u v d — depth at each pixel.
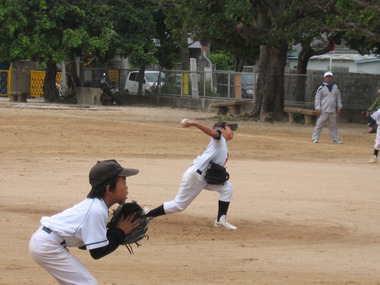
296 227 15.14
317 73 63.72
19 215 15.59
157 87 62.78
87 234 7.43
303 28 37.66
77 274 7.61
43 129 34.44
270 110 45.31
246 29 40.62
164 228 14.83
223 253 12.84
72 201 17.25
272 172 22.98
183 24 46.19
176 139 32.34
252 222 15.55
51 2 55.53
